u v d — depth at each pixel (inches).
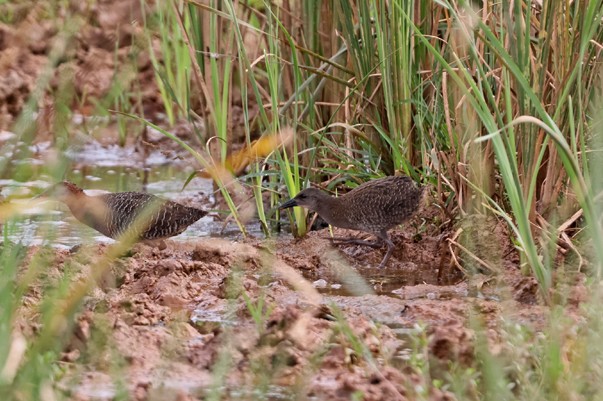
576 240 454.6
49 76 319.9
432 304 411.2
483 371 319.6
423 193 501.0
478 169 467.5
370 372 332.5
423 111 517.3
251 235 553.0
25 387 288.7
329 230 549.3
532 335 357.4
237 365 339.9
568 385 302.2
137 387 318.7
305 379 322.7
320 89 555.5
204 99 612.4
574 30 428.8
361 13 514.9
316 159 573.3
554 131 364.8
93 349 342.0
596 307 345.7
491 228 467.5
